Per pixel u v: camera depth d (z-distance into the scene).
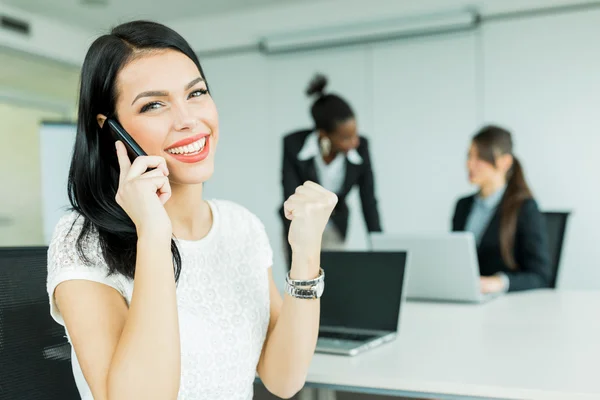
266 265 1.24
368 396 1.59
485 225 3.08
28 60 4.91
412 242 2.41
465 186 4.26
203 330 1.04
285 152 4.77
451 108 4.30
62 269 0.92
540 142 4.08
